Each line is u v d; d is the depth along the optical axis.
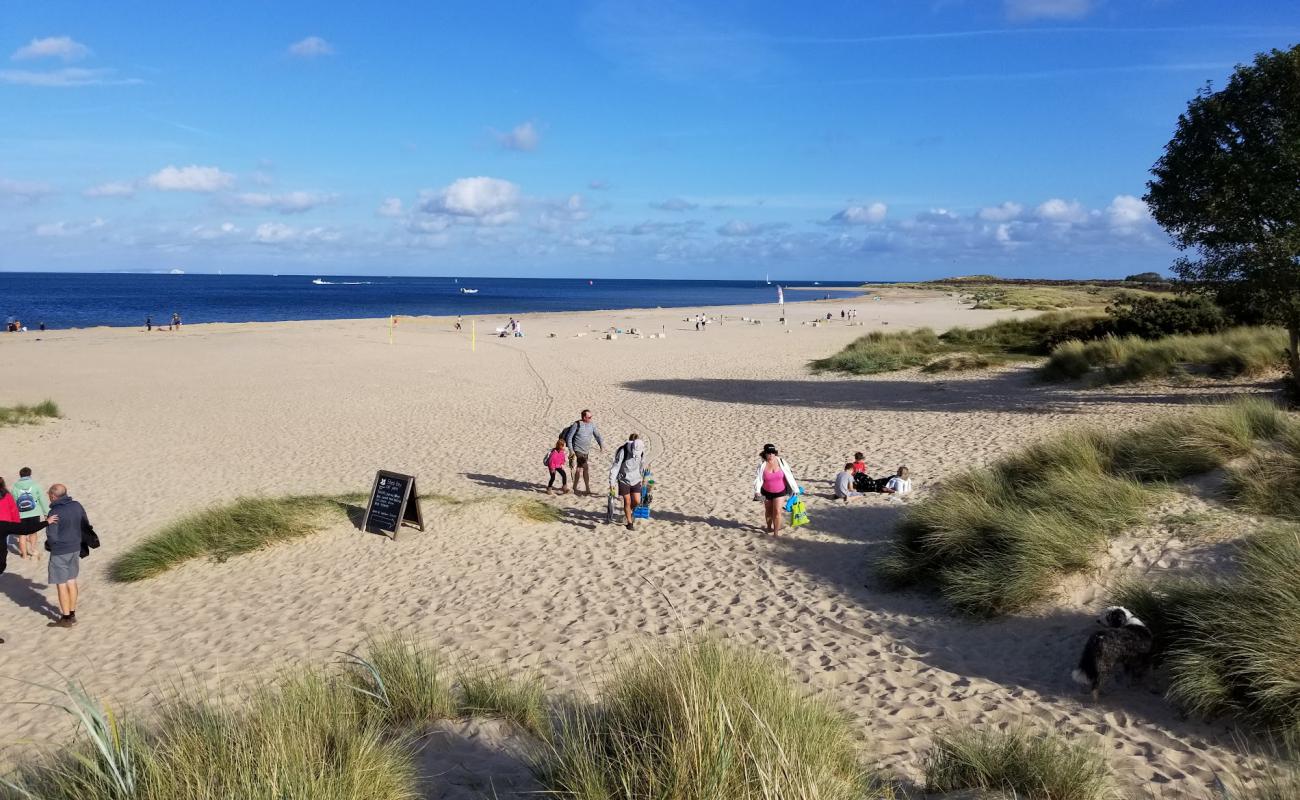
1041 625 6.74
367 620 8.19
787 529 10.48
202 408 22.45
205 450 17.50
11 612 9.03
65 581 8.52
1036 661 6.25
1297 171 13.25
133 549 10.68
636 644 7.12
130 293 139.25
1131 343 22.00
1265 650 5.08
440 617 8.16
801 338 43.03
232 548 10.51
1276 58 13.47
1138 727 5.15
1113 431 12.98
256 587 9.47
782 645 6.99
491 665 6.77
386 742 4.78
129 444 18.08
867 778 4.30
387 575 9.62
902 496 11.41
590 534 10.90
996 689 5.89
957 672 6.24
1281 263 13.64
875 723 5.42
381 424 20.16
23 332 47.84
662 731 4.03
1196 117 14.33
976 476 10.12
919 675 6.23
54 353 35.81
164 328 50.91
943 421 16.70
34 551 11.15
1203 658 5.30
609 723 4.46
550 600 8.52
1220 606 5.61
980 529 8.11
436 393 24.91
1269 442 9.41
